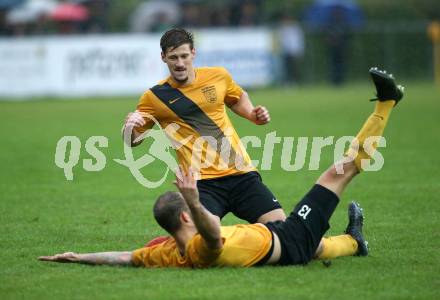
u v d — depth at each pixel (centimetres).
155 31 7819
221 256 1638
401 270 1658
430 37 8394
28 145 4047
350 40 8269
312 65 8212
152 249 1697
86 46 6656
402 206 2438
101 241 2045
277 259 1659
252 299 1457
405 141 3994
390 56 8400
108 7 8144
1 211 2462
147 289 1530
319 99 6494
